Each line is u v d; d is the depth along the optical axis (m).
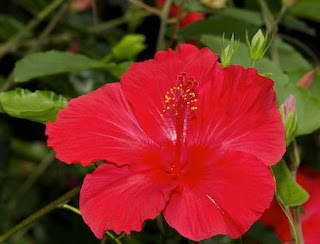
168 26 0.58
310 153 0.57
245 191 0.34
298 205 0.39
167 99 0.37
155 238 0.53
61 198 0.40
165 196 0.34
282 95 0.42
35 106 0.40
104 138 0.36
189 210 0.34
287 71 0.50
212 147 0.37
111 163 0.36
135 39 0.51
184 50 0.38
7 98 0.40
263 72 0.42
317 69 0.51
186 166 0.37
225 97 0.37
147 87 0.37
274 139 0.35
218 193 0.34
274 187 0.33
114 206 0.34
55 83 0.57
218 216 0.33
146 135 0.38
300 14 0.58
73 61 0.46
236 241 0.38
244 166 0.35
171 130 0.38
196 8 0.52
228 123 0.37
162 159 0.37
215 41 0.44
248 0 0.59
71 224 0.60
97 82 0.60
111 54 0.52
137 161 0.36
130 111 0.37
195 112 0.37
